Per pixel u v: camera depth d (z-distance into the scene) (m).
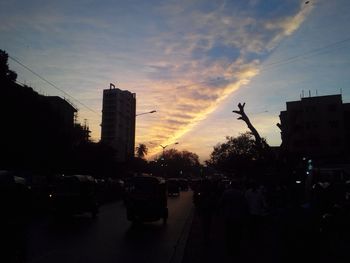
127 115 86.19
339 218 15.31
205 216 14.96
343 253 11.61
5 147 36.34
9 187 9.51
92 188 24.62
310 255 5.09
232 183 12.36
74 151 52.06
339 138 78.62
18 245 9.58
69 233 17.06
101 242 14.90
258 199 14.30
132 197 21.73
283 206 5.26
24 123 38.31
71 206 22.97
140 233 17.80
